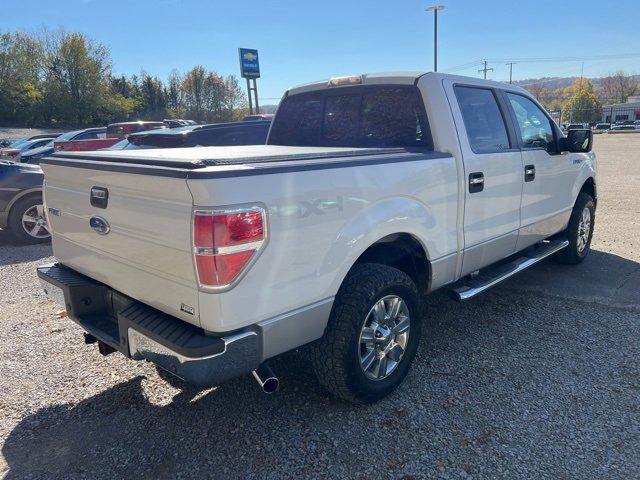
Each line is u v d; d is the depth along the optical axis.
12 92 52.62
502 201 4.04
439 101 3.57
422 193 3.23
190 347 2.29
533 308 4.58
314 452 2.72
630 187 11.99
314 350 2.91
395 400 3.18
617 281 5.23
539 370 3.49
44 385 3.45
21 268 6.39
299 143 4.50
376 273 2.99
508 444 2.73
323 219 2.62
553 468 2.54
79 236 3.09
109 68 57.34
